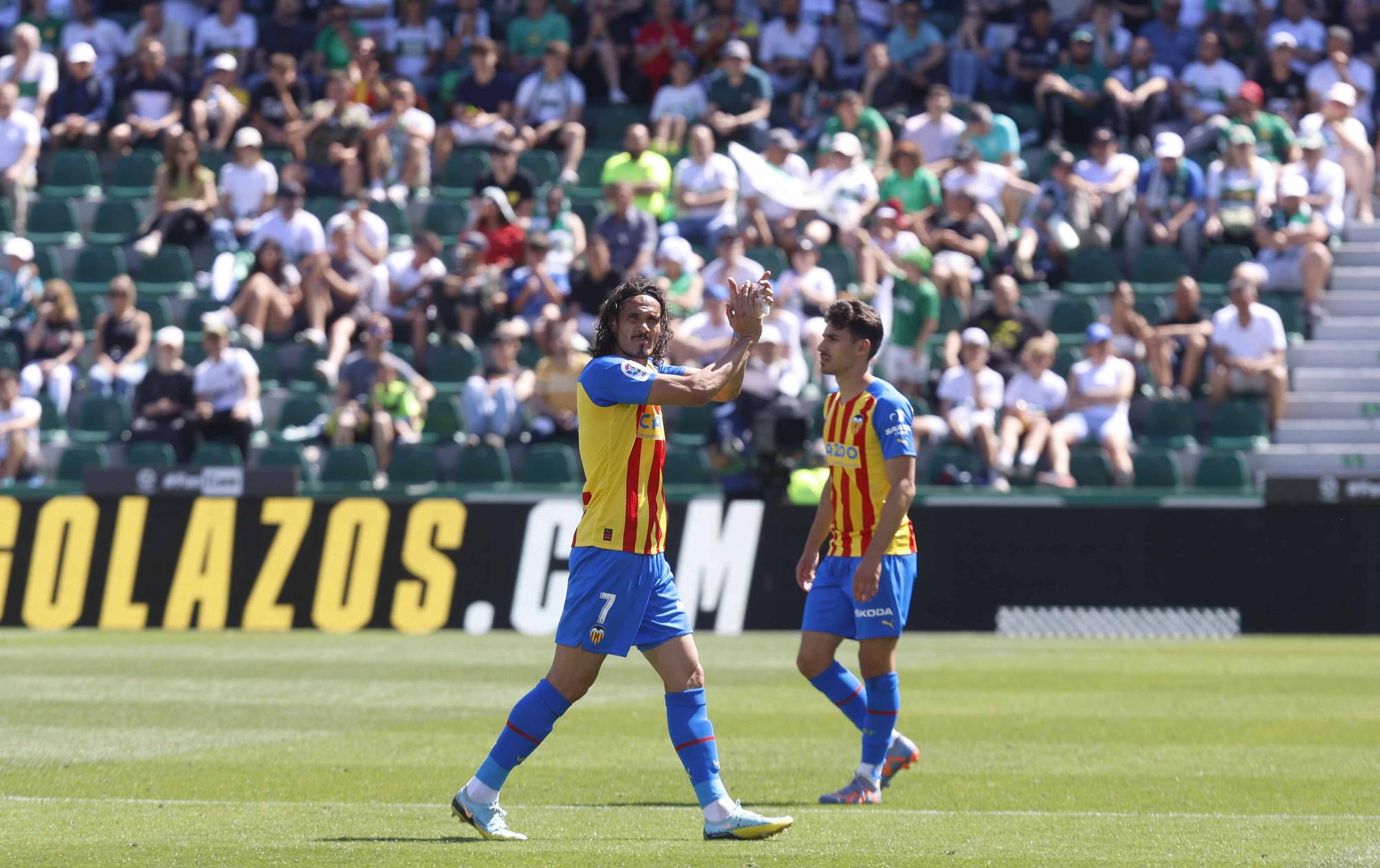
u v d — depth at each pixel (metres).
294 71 78.25
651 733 31.16
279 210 69.06
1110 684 38.94
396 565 53.50
